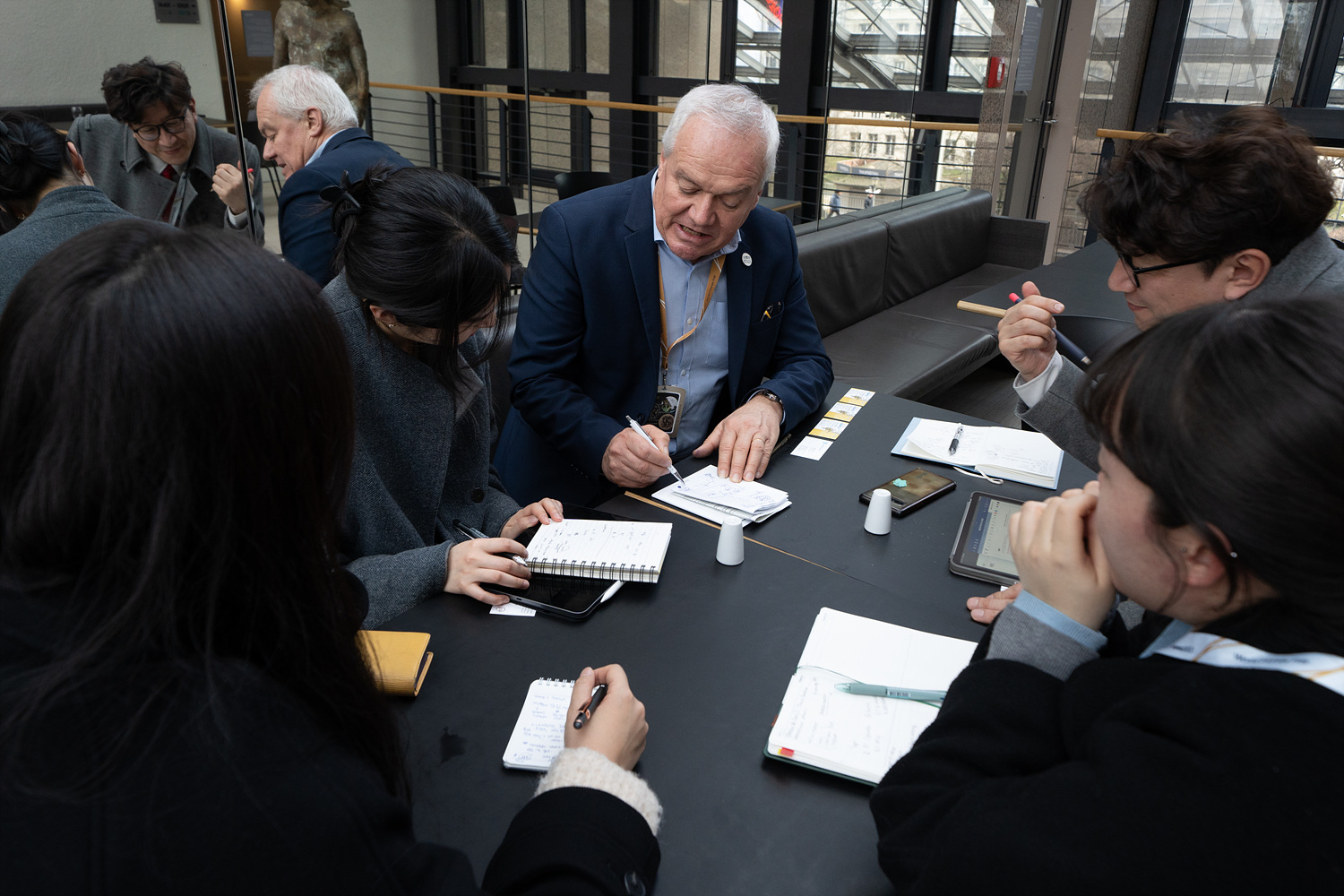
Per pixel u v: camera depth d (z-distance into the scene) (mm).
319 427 473
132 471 403
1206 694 460
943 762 604
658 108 3936
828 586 1187
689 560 1250
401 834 464
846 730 882
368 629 1074
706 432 1950
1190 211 1112
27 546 415
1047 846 470
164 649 417
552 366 1772
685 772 845
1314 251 1158
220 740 397
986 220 4918
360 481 1264
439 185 1148
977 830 508
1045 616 623
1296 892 414
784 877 733
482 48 2932
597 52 3469
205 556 427
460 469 1554
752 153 1523
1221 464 431
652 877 650
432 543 1461
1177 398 454
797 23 4398
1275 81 5719
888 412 1862
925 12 4629
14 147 1533
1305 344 429
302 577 484
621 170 3883
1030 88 5504
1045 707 587
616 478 1558
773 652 1038
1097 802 466
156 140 2037
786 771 852
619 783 699
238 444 424
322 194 1135
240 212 2271
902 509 1397
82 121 1916
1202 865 427
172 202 2131
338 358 488
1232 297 1176
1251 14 5652
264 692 430
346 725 509
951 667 994
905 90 4727
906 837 579
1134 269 1227
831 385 2002
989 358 3891
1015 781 531
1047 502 655
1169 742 461
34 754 370
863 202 4793
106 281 407
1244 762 431
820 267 3512
